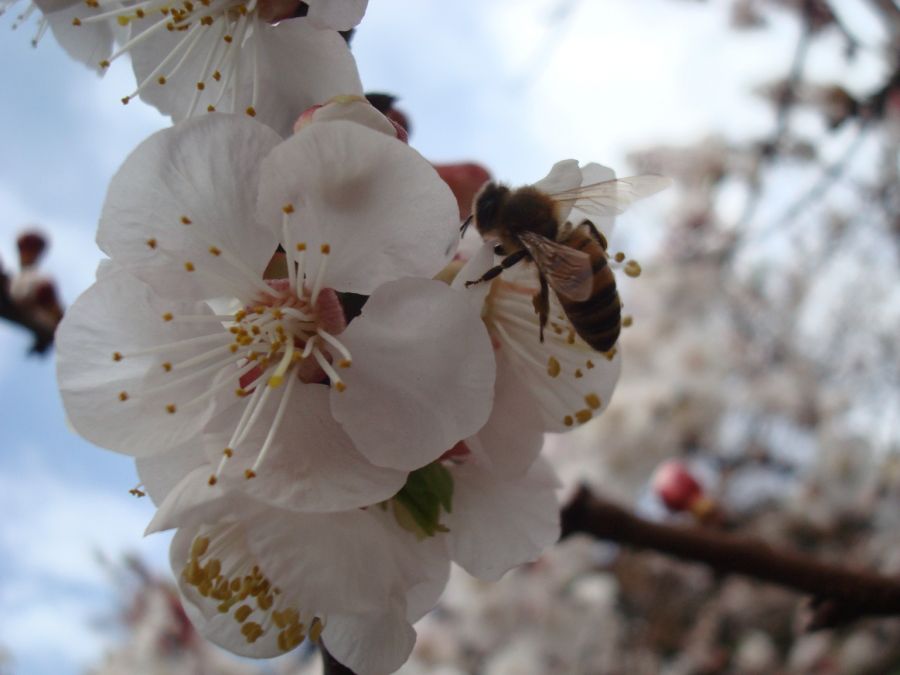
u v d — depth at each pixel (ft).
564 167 0.22
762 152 0.77
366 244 0.20
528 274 0.25
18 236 0.36
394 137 0.20
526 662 0.84
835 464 0.98
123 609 0.74
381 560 0.20
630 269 0.25
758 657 0.95
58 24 0.25
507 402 0.22
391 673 0.21
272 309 0.21
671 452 0.87
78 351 0.20
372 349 0.20
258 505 0.19
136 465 0.21
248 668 0.76
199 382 0.20
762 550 0.33
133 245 0.20
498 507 0.23
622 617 0.96
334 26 0.21
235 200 0.20
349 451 0.20
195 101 0.23
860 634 0.96
